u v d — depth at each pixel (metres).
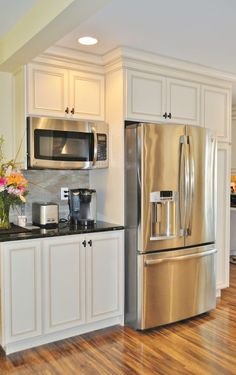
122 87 3.02
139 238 2.95
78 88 3.08
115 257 3.04
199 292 3.30
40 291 2.68
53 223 2.99
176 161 3.09
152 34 2.66
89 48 2.94
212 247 3.43
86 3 1.87
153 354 2.61
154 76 3.19
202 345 2.75
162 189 3.02
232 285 4.29
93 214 3.14
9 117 3.11
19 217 3.03
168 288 3.08
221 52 3.06
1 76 3.05
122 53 2.94
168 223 3.10
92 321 2.93
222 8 2.24
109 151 3.22
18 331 2.60
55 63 2.95
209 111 3.63
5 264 2.52
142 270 2.96
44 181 3.32
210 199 3.38
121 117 3.05
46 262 2.69
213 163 3.41
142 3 2.17
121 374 2.35
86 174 3.57
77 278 2.84
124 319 3.12
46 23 2.12
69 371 2.38
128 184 3.04
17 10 2.32
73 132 3.00
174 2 2.16
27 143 2.82
